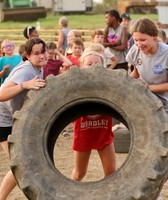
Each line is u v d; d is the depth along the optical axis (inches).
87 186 216.8
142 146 215.5
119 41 464.8
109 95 224.8
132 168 213.8
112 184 214.1
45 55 243.6
